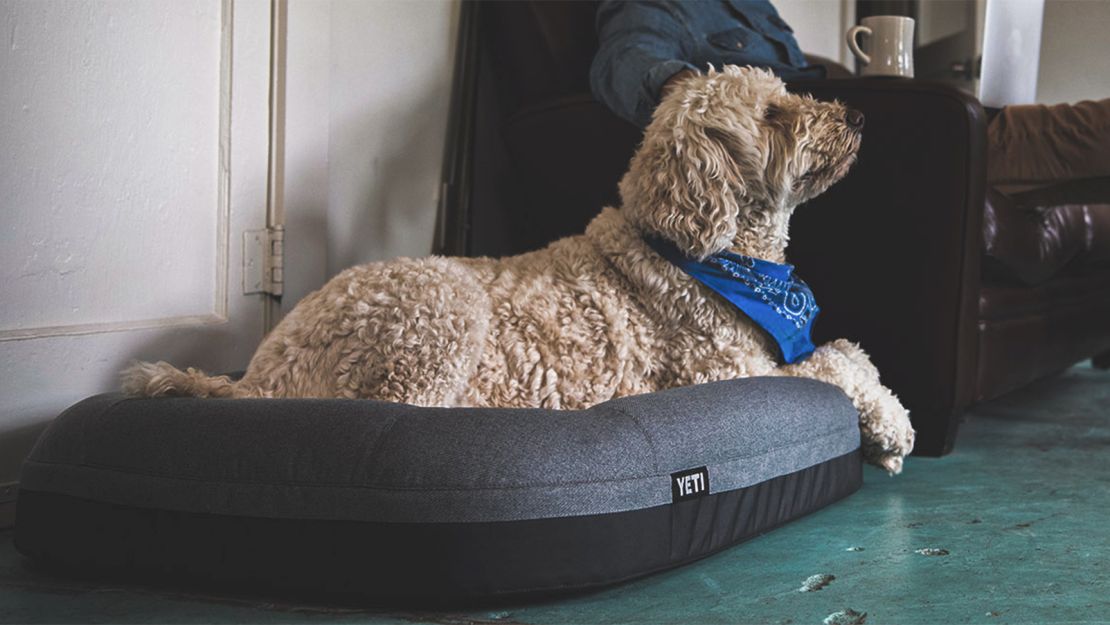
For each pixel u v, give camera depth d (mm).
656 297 2254
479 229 3617
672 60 2656
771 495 1978
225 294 2609
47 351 2180
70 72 2217
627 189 2309
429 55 3332
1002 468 2639
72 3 2213
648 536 1719
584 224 3123
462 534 1589
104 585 1782
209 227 2576
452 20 3420
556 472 1639
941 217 2621
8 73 2096
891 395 2445
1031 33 3307
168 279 2471
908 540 1998
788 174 2258
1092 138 2850
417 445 1632
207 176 2561
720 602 1661
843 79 2688
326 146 2854
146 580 1772
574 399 2191
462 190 3328
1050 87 3484
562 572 1633
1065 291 3551
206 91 2541
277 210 2721
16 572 1863
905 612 1597
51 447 1838
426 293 2012
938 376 2674
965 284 2643
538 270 2277
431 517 1590
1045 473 2574
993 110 3230
